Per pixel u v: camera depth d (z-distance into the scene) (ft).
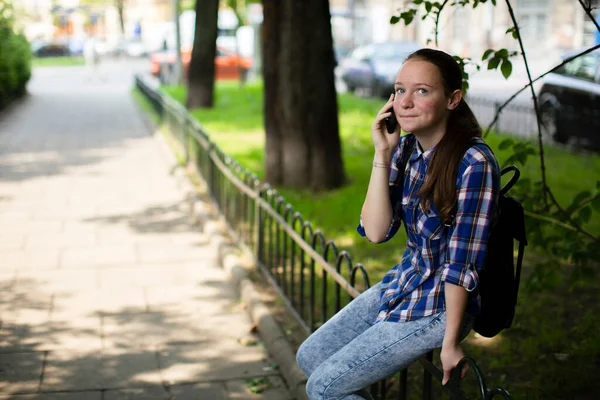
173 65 97.71
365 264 22.81
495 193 8.47
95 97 80.59
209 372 16.29
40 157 42.47
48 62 147.64
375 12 139.54
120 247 25.25
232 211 26.73
